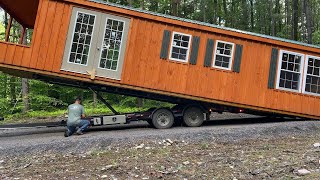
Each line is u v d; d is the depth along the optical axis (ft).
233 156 25.62
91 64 36.81
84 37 36.76
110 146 28.99
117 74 37.32
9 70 38.17
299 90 41.98
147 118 38.99
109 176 21.74
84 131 37.68
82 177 21.67
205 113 41.01
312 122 37.99
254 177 20.76
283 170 21.72
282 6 134.72
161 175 21.54
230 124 42.45
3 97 70.54
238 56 40.29
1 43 35.24
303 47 42.06
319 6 125.39
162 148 28.48
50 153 27.55
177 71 38.73
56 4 36.37
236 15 123.34
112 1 81.46
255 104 40.52
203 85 39.24
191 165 23.58
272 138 32.35
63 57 36.24
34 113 58.59
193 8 114.52
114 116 37.91
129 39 37.63
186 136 31.68
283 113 41.47
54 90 70.59
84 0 36.55
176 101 40.81
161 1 88.63
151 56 38.19
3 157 26.68
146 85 37.91
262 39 40.88
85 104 67.56
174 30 38.86
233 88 40.01
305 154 25.35
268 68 41.22
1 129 36.04
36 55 35.76
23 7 41.42
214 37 39.86
